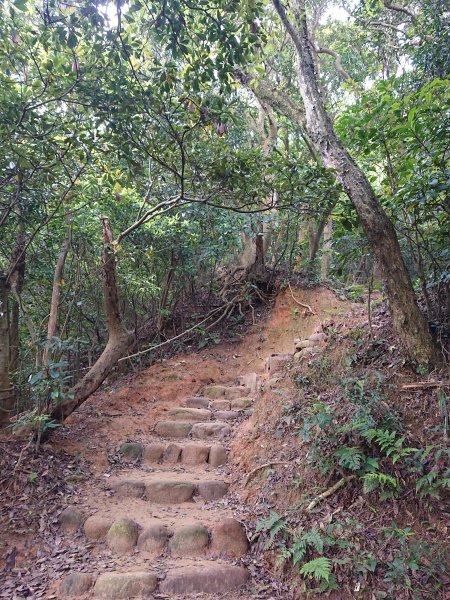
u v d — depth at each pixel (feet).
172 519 12.53
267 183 16.19
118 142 14.76
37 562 11.11
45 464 14.02
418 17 26.40
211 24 12.38
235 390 21.03
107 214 22.76
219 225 25.95
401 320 14.07
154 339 26.20
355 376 14.39
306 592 9.86
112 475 14.76
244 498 13.37
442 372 13.34
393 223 15.93
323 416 12.25
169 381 22.20
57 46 12.48
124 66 13.39
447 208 14.17
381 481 10.94
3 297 16.16
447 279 14.38
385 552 9.93
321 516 11.12
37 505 12.68
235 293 29.12
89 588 10.17
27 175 16.01
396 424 12.02
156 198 22.27
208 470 15.39
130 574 10.36
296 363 17.58
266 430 15.30
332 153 15.78
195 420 18.80
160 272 26.99
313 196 16.07
